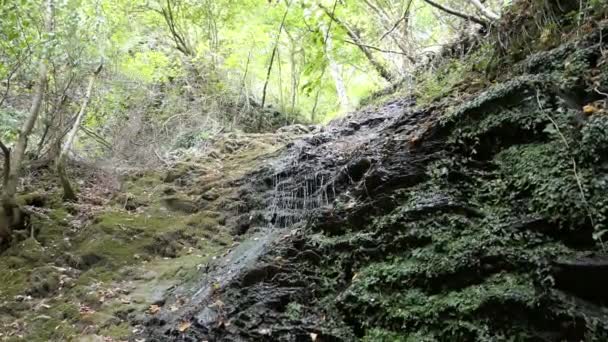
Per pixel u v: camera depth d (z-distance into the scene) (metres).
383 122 7.29
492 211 3.97
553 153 3.86
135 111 9.67
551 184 3.69
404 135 5.60
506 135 4.38
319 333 3.91
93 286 5.29
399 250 4.18
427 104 6.24
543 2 5.20
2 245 6.10
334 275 4.49
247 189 7.12
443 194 4.31
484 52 6.05
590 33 4.48
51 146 8.12
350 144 6.89
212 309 4.38
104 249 5.91
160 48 11.52
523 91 4.35
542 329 3.14
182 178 8.11
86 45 7.25
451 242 3.89
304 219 5.71
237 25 11.81
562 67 4.48
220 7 11.70
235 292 4.55
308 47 10.16
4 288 5.33
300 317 4.14
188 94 11.22
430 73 7.72
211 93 11.28
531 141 4.19
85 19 7.34
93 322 4.66
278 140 9.28
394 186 4.79
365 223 4.73
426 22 9.95
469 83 5.96
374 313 3.88
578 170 3.61
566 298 3.17
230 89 11.78
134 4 11.09
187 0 11.52
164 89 10.91
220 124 10.61
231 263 5.34
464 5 8.24
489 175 4.29
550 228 3.58
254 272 4.69
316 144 7.64
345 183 5.89
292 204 6.38
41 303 5.08
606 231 3.24
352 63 10.92
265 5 11.18
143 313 4.75
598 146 3.56
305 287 4.45
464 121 4.72
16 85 7.61
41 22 6.54
